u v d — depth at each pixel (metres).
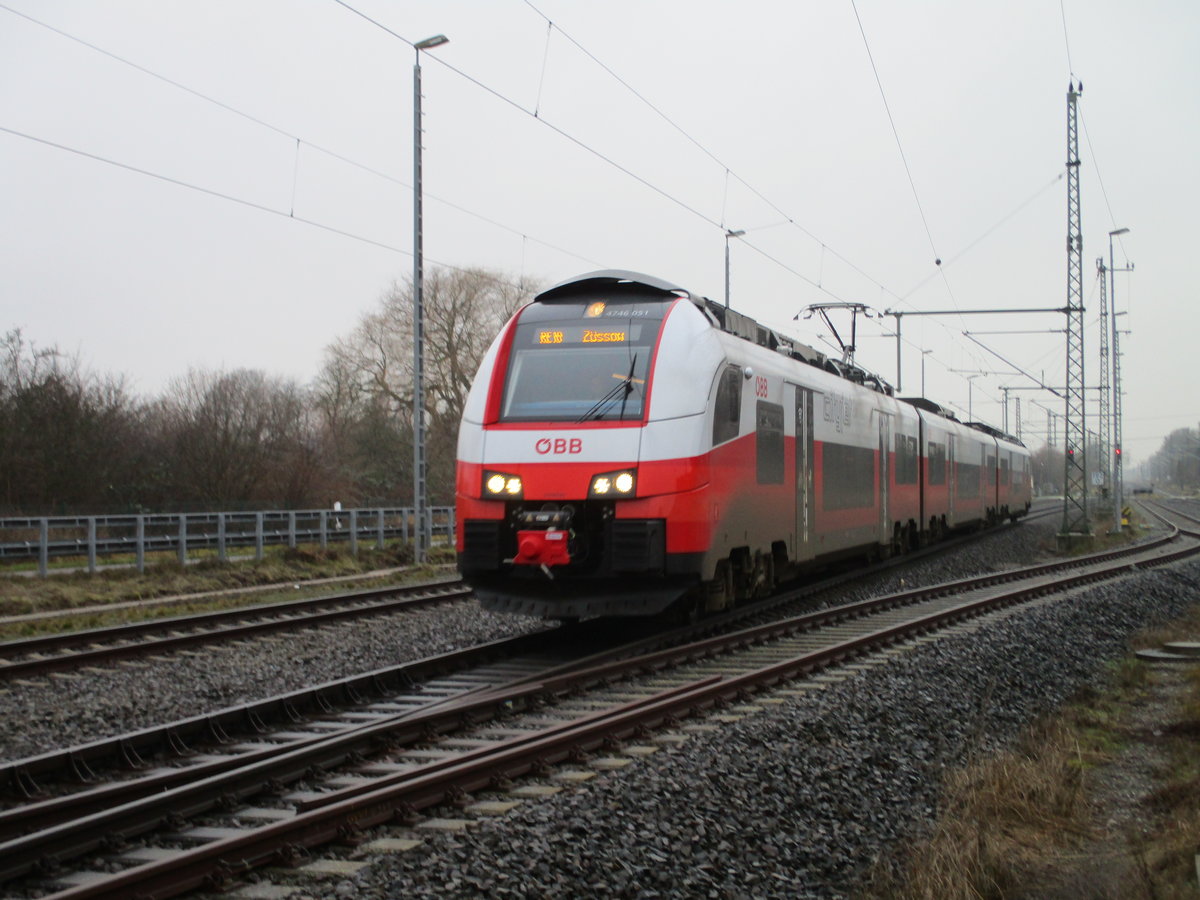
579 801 7.00
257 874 5.75
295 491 32.91
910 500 26.67
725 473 13.54
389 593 19.55
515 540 12.85
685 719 9.80
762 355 15.66
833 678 11.88
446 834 6.32
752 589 15.41
